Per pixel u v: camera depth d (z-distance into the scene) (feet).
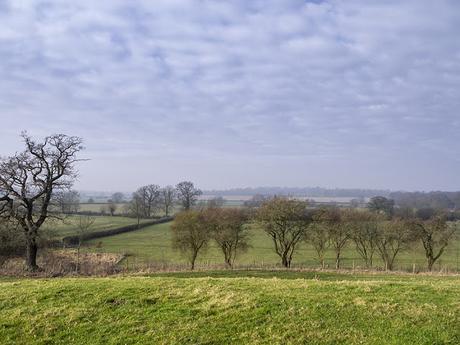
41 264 172.04
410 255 227.40
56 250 221.25
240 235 197.57
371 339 44.39
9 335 49.78
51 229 190.60
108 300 58.44
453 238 189.57
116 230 302.04
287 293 58.65
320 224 194.08
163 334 48.16
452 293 58.44
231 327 48.96
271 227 192.54
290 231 195.00
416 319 48.11
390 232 189.06
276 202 195.21
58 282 71.00
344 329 46.83
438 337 44.01
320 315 50.49
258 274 136.67
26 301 59.77
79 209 413.18
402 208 249.75
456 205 321.52
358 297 55.77
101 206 426.51
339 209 207.62
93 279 74.69
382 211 228.43
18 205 154.30
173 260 208.33
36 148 155.02
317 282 67.31
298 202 194.90
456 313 49.70
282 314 51.06
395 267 191.11
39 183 155.43
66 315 54.24
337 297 56.34
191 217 190.08
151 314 53.47
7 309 57.41
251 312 52.08
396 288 61.77
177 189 369.50
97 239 275.59
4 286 70.03
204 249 200.13
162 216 399.24
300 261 209.26
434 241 188.96
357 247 202.28
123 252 229.45
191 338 46.96
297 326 48.03
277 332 47.19
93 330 50.26
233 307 53.83
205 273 140.26
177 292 60.64
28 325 51.88
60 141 158.71
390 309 51.19
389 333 45.37
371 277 122.42
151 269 153.69
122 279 73.20
